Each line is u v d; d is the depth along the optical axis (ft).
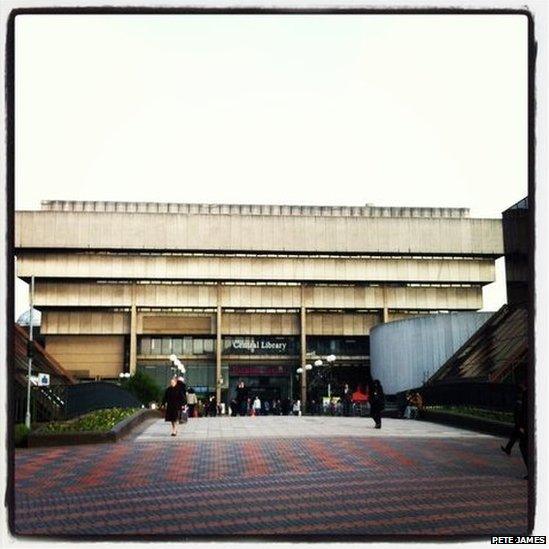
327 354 281.95
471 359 136.87
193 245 269.85
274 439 63.21
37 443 58.18
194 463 46.14
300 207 284.20
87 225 266.77
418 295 283.59
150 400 188.24
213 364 274.98
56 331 272.10
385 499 32.32
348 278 278.46
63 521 27.09
